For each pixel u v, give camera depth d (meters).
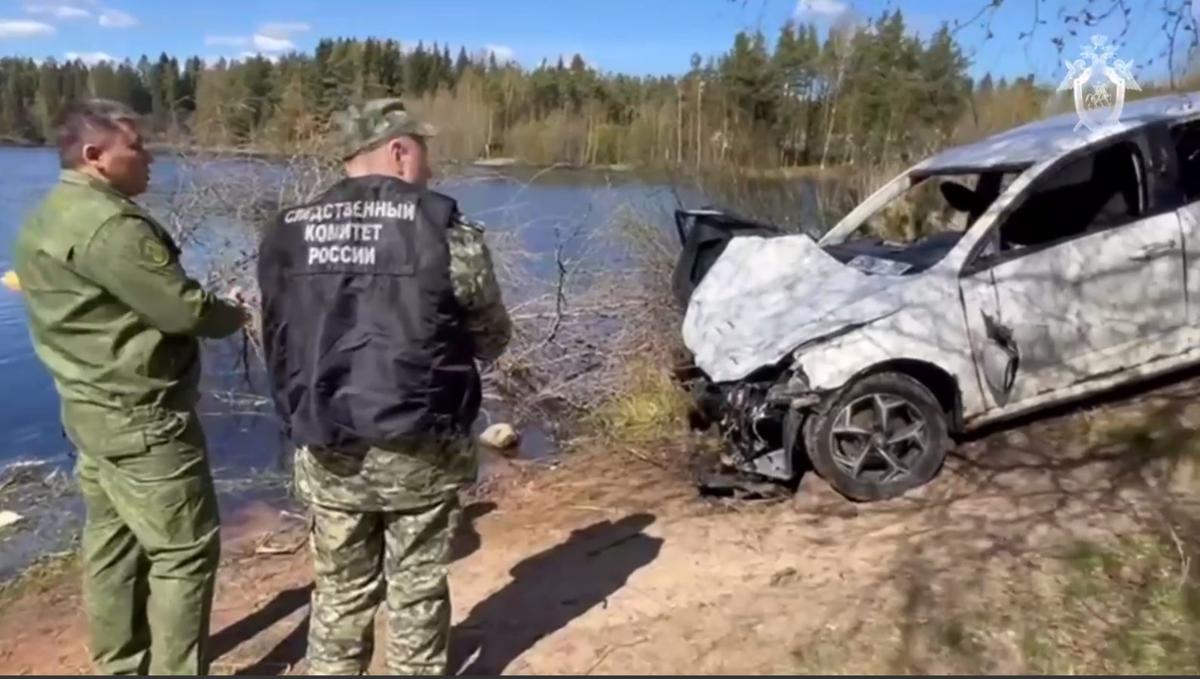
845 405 5.40
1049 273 5.63
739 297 6.18
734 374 5.57
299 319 3.41
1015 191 5.73
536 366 8.84
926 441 5.48
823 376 5.34
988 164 6.12
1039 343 5.61
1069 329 5.64
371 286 3.36
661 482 6.24
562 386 8.52
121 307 3.53
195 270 9.02
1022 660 3.78
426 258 3.34
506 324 3.58
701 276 7.23
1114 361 5.72
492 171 10.35
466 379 3.49
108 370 3.53
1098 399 6.17
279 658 4.39
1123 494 5.05
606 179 9.98
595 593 4.76
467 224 3.46
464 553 5.44
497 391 8.86
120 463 3.62
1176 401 5.92
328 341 3.37
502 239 9.35
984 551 4.66
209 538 3.78
